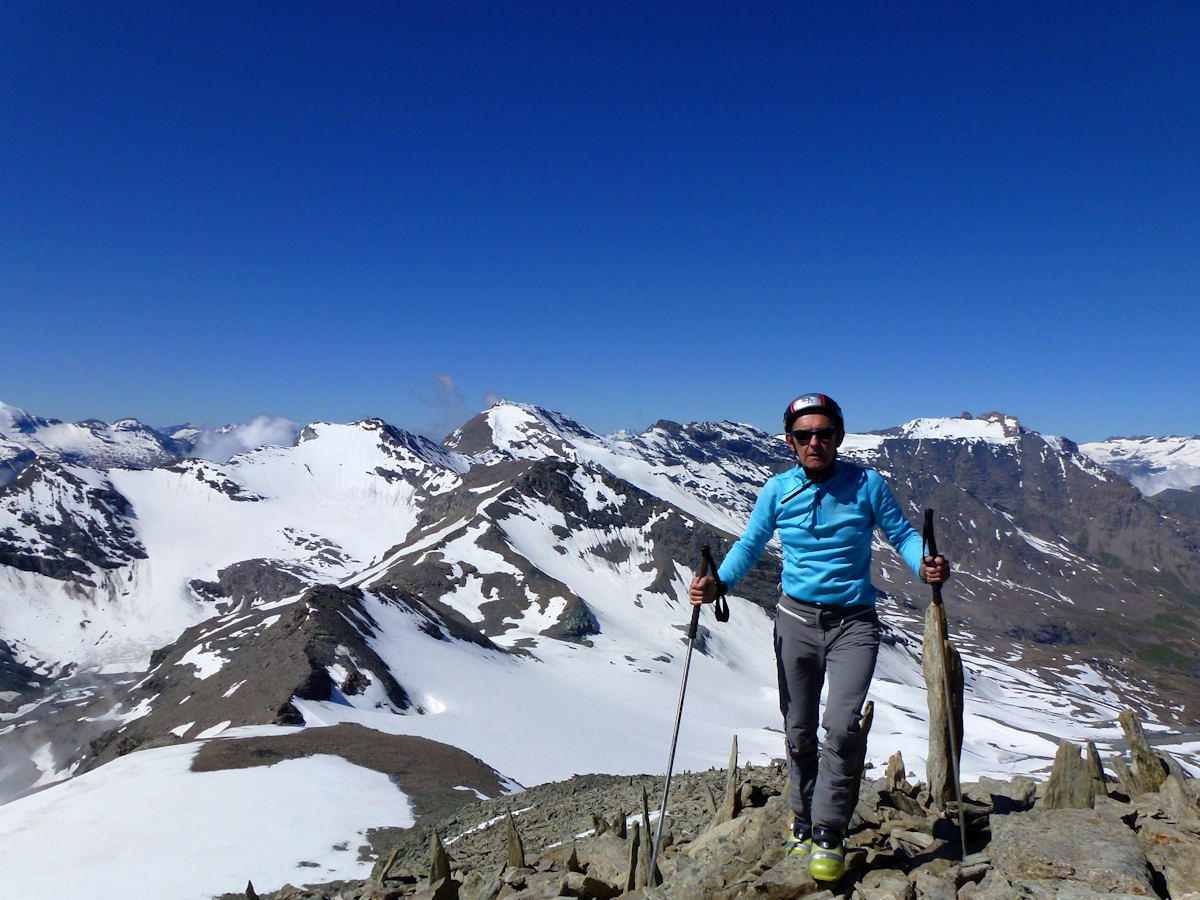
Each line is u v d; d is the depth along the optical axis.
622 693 118.31
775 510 5.51
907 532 5.29
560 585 166.75
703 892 5.54
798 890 5.27
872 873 5.41
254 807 34.62
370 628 107.12
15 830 30.97
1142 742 6.81
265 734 57.12
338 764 46.75
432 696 92.44
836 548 5.34
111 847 28.75
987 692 193.62
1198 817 5.72
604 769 69.69
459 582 171.88
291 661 86.62
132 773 41.12
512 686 104.06
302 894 16.09
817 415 5.25
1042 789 7.42
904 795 7.30
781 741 95.81
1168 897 4.91
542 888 6.43
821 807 5.26
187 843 29.34
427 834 29.44
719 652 158.50
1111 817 5.62
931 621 7.39
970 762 70.19
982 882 5.12
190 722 79.31
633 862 6.49
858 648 5.26
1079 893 4.80
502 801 31.64
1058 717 175.88
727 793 8.46
